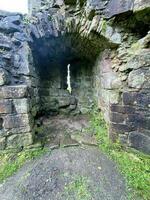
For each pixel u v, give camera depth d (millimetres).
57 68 4809
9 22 3275
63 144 2918
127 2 2465
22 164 2381
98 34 2992
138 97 2398
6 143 2533
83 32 3307
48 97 4699
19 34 3291
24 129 2590
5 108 2488
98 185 1949
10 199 1801
